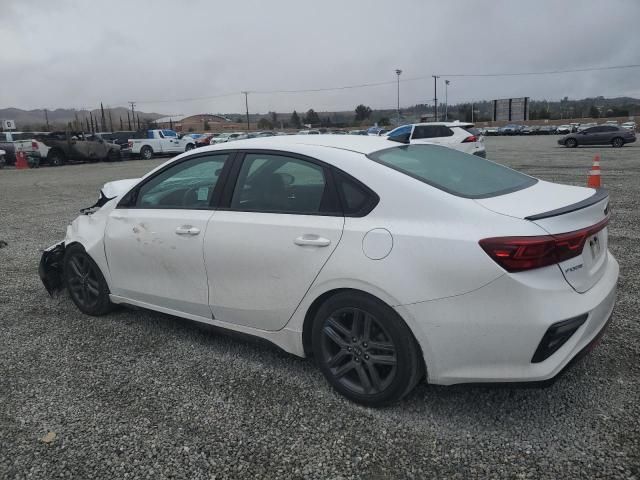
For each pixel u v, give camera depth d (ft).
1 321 15.34
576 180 42.34
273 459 8.87
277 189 11.10
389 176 9.82
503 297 8.44
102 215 14.60
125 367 12.28
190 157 12.82
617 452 8.57
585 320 8.84
